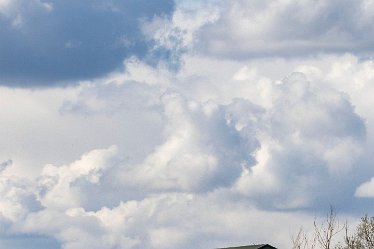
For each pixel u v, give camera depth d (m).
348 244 106.88
